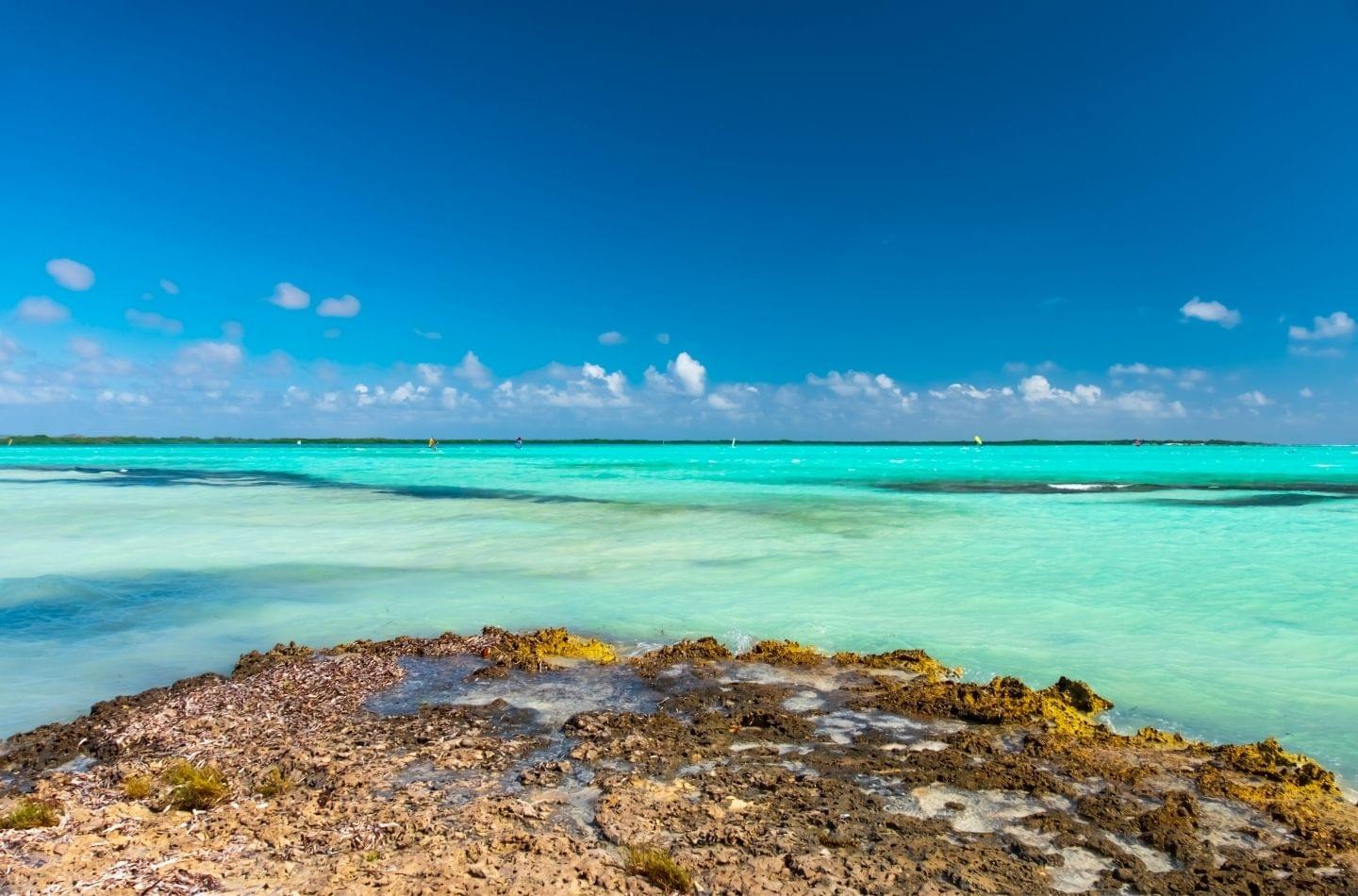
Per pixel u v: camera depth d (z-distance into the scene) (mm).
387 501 31531
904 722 7652
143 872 4715
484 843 5141
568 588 14180
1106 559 16812
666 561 16766
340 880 4629
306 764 6613
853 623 11594
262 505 30125
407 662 9703
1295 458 95812
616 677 9188
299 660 9711
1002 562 16500
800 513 26156
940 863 4965
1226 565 16094
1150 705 8219
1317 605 12602
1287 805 5824
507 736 7340
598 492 35656
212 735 7344
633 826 5434
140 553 18094
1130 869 4957
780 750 6953
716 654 9992
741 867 4879
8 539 20484
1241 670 9375
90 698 8641
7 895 4383
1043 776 6340
